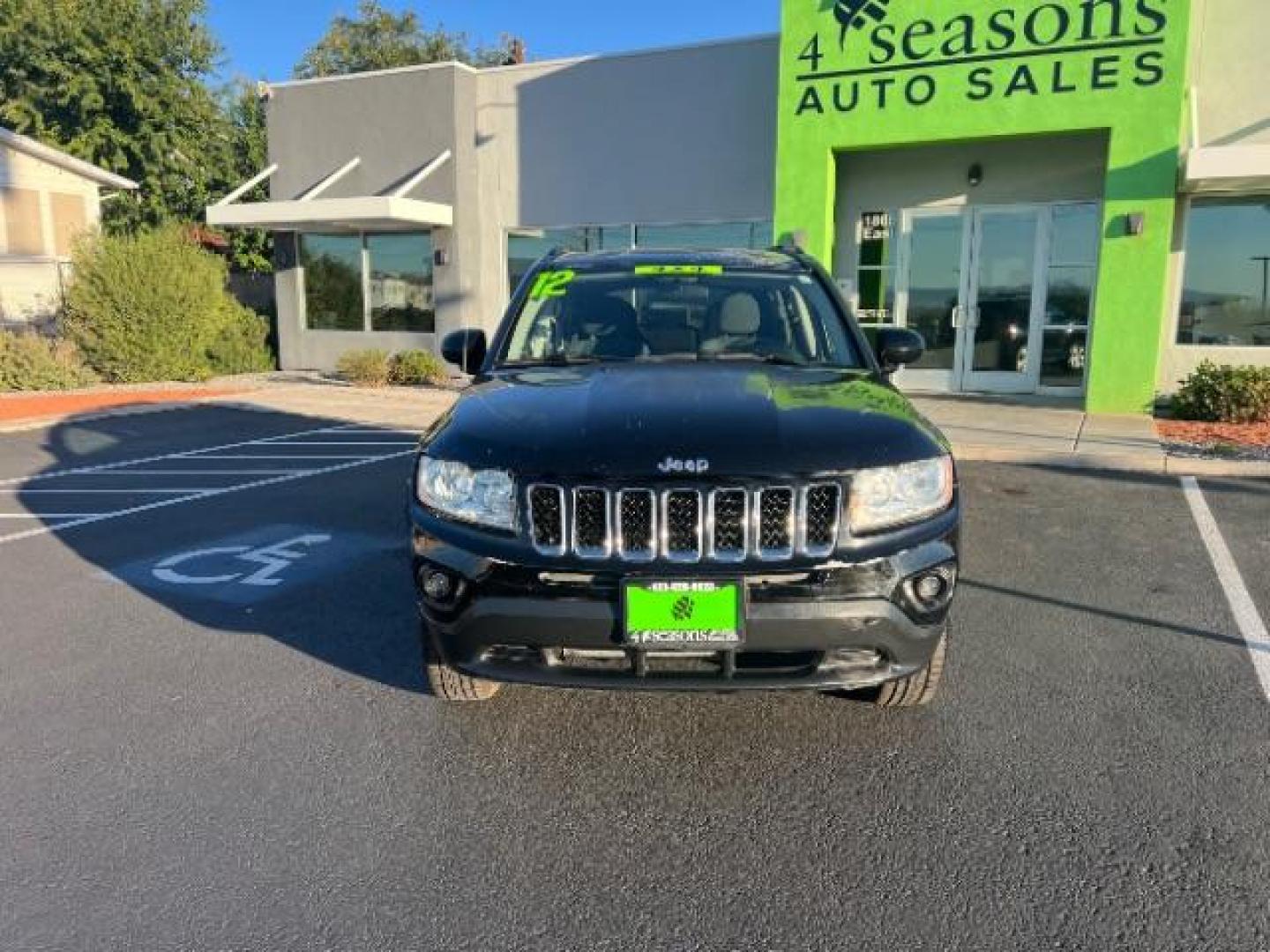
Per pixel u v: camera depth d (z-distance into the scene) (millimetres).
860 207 14312
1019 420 11211
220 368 18469
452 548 3186
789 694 3949
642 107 15555
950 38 11844
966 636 4645
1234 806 3092
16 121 24625
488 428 3326
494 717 3791
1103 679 4117
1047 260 13484
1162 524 6758
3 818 3102
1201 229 12219
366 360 16656
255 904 2664
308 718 3816
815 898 2664
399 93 17297
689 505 2992
